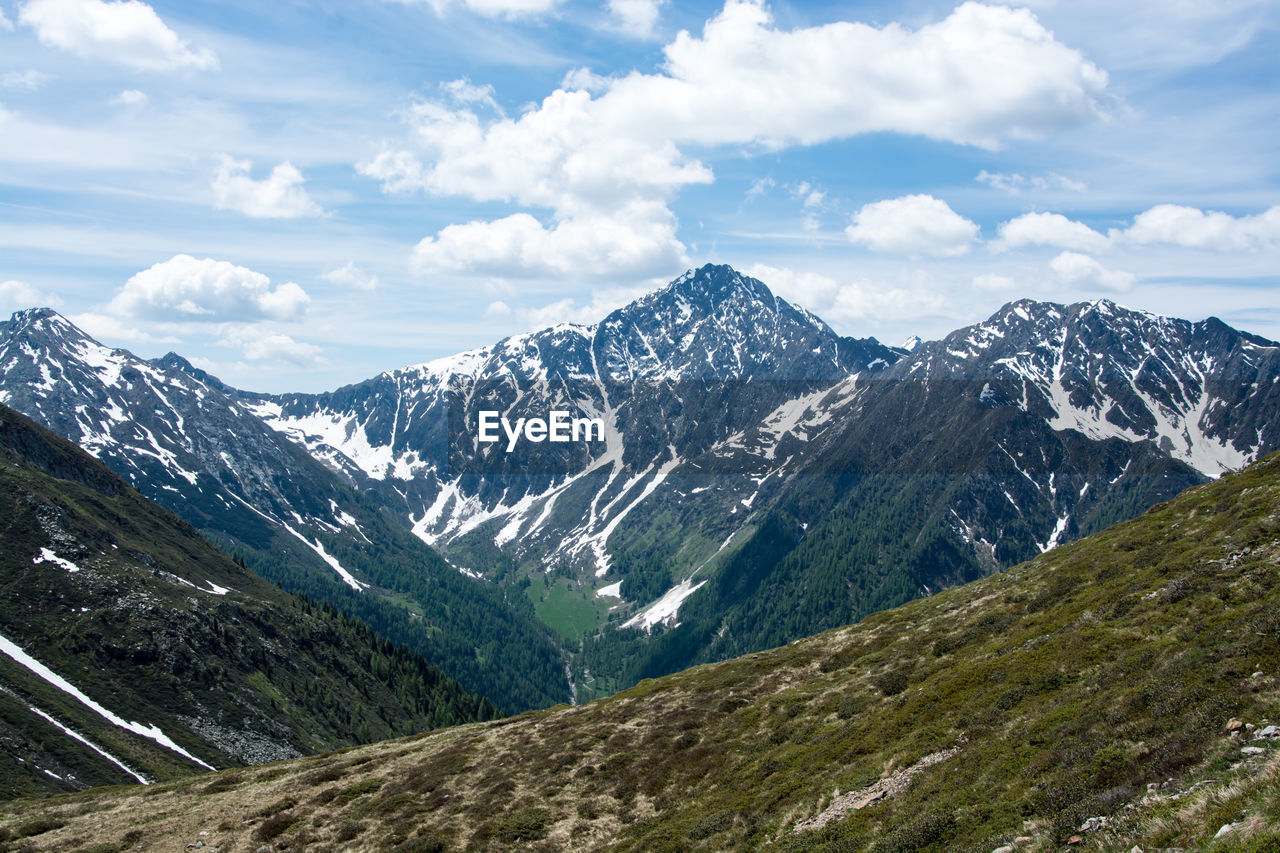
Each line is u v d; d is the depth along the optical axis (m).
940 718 42.34
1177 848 20.78
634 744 61.72
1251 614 34.31
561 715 79.12
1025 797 28.58
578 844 46.47
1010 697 39.62
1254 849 18.23
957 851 26.97
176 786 76.94
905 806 32.97
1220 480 67.12
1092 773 27.84
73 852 56.94
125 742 117.56
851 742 45.31
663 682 83.38
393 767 70.25
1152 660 35.22
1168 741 27.17
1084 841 23.91
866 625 80.25
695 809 45.84
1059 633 47.41
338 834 55.22
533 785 57.78
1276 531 46.34
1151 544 60.06
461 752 70.00
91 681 134.00
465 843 49.88
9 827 65.19
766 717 58.31
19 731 103.19
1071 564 66.19
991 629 57.47
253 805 64.69
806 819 37.03
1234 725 25.77
